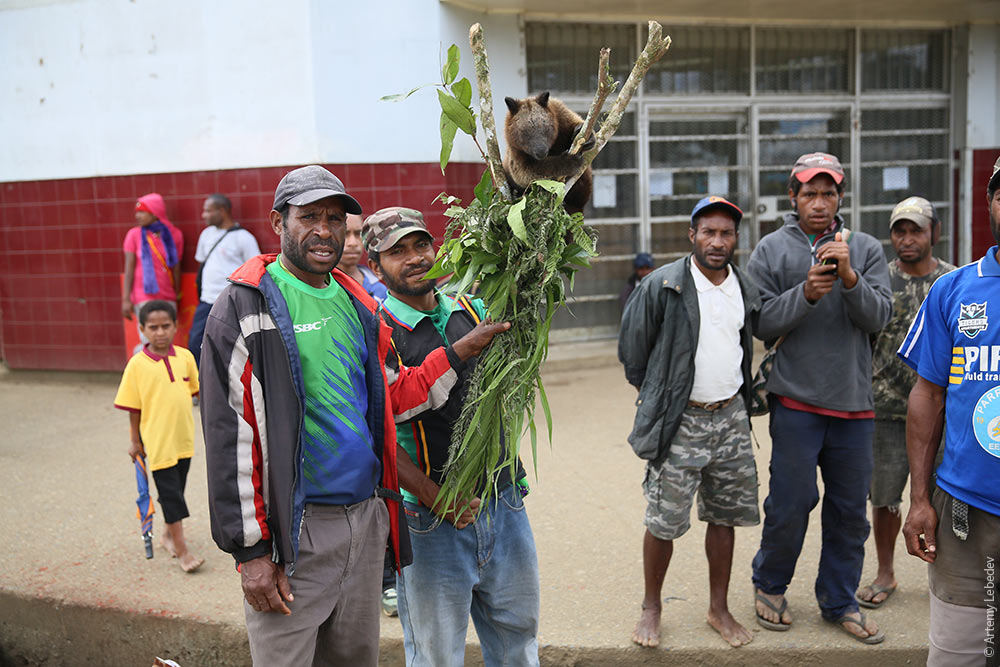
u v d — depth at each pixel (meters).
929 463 2.89
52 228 9.35
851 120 10.22
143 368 4.49
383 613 4.04
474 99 8.68
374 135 8.36
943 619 2.79
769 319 3.57
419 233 3.03
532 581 3.08
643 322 3.63
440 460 2.97
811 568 4.42
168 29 8.55
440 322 3.13
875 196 10.48
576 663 3.68
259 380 2.52
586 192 3.30
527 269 2.75
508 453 2.87
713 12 9.44
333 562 2.60
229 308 2.54
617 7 9.03
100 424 7.58
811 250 3.76
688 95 9.73
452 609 2.95
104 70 8.87
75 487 5.87
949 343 2.83
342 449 2.62
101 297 9.28
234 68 8.38
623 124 9.64
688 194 9.95
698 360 3.55
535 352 2.82
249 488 2.48
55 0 8.91
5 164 9.43
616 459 6.24
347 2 8.15
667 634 3.75
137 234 8.45
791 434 3.63
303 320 2.62
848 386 3.55
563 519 5.12
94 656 4.14
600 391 8.41
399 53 8.34
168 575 4.45
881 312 3.50
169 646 4.00
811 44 10.05
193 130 8.62
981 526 2.68
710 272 3.58
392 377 2.87
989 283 2.70
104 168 9.03
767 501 3.74
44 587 4.30
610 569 4.43
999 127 10.55
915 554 2.87
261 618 2.58
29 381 9.62
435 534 2.94
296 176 2.63
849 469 3.64
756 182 10.02
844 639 3.69
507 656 3.15
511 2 8.64
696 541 4.80
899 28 10.20
